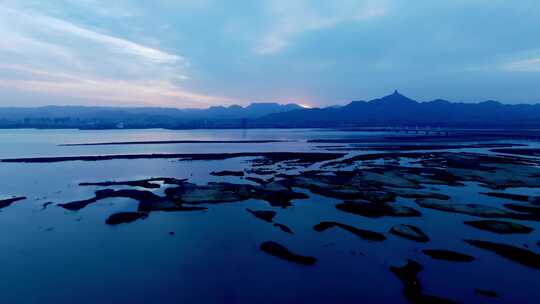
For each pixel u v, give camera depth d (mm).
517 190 44844
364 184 47469
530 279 22125
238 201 39625
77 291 21359
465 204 37125
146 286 21984
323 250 26688
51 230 31141
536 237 28359
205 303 20203
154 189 46688
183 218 34125
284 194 41938
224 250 27016
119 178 54844
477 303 19688
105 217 34562
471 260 24656
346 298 20516
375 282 22109
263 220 33344
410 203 38500
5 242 28500
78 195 43438
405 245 27234
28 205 38719
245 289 21609
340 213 35156
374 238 28578
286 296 20812
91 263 24969
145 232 30688
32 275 23234
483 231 29812
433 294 20594
